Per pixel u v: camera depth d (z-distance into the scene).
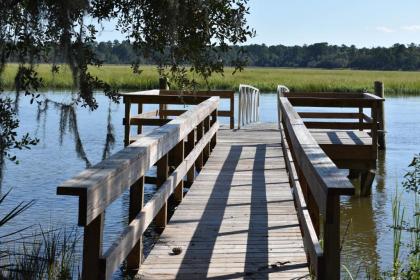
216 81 44.41
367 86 45.25
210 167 10.70
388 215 9.80
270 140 14.47
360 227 9.06
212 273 5.08
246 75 66.62
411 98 40.94
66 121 5.36
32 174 12.52
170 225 6.67
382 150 16.91
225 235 6.27
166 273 5.08
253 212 7.29
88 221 3.27
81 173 3.65
